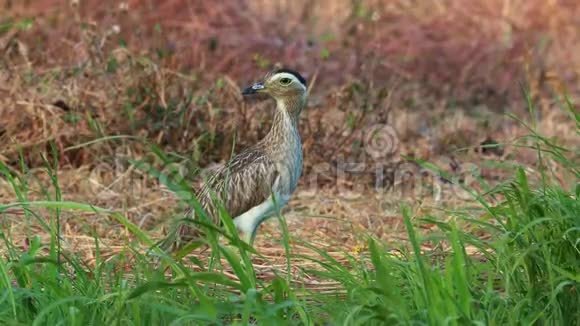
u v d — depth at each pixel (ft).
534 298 28.50
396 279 29.71
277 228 44.42
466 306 25.94
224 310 24.89
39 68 54.34
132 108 51.21
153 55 59.21
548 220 29.35
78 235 41.75
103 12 69.46
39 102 50.80
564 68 70.38
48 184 47.96
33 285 28.37
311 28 73.77
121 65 52.26
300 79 40.24
